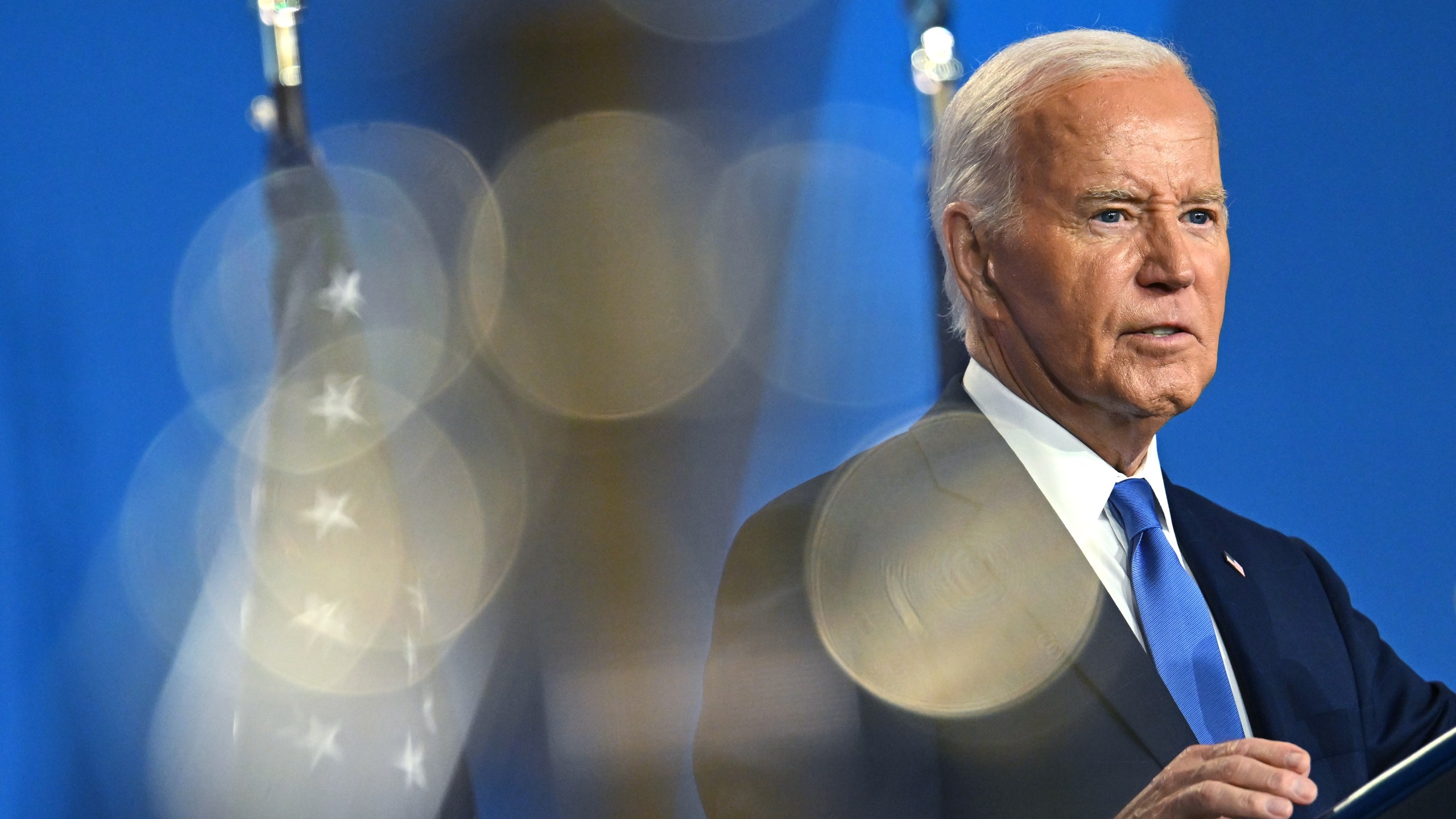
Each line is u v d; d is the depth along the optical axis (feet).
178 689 30.37
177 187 32.86
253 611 30.81
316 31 40.04
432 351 39.75
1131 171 14.38
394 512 32.14
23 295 31.40
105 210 32.30
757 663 14.80
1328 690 15.23
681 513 40.14
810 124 40.01
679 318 40.86
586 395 40.27
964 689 14.28
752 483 40.55
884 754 14.16
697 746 15.07
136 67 32.96
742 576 15.55
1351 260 33.99
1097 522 15.20
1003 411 15.58
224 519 31.45
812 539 15.33
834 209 39.88
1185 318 14.34
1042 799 13.73
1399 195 33.96
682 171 41.29
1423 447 33.42
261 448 31.81
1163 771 11.89
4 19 32.37
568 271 40.78
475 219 40.88
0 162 31.89
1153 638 14.53
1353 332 33.81
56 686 29.89
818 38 39.99
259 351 32.42
